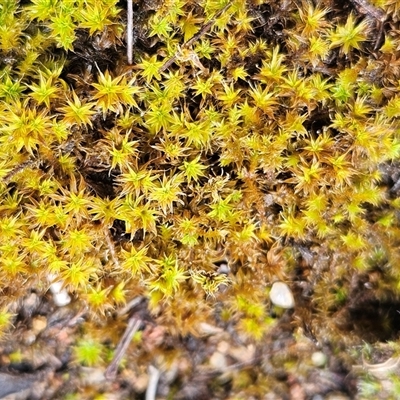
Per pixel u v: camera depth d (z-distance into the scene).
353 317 0.13
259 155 0.11
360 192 0.12
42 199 0.11
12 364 0.12
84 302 0.12
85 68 0.11
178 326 0.13
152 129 0.11
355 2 0.11
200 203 0.12
